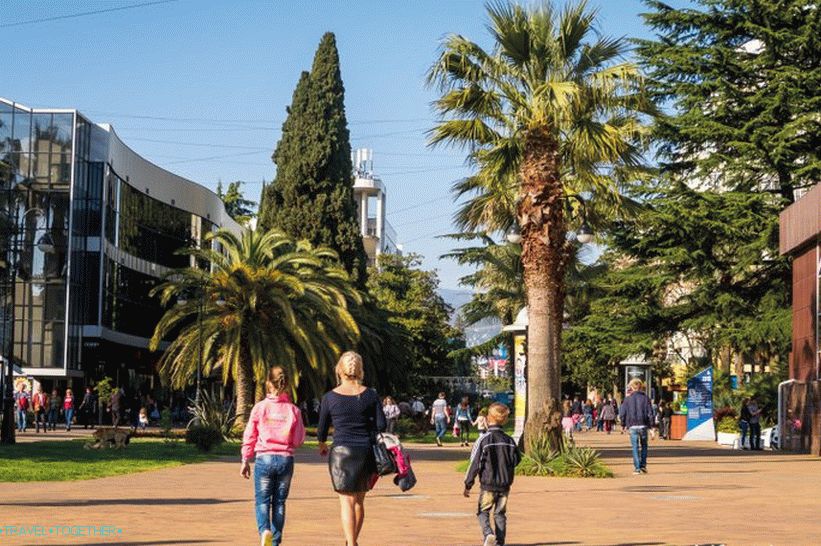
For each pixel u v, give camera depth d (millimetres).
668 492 21312
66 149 64438
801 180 50719
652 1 54219
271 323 49656
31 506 16047
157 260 80250
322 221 69312
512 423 74062
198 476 24453
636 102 28547
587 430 72062
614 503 18812
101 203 67125
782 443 41406
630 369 58094
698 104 52062
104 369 69562
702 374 53031
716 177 54812
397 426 54531
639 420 26500
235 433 44625
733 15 52344
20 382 51625
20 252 63750
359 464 10961
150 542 12156
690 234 50656
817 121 49188
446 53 27688
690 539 13500
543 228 27656
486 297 74062
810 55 51719
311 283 50656
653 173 33062
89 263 66938
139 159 75625
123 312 72750
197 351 49750
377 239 129875
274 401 11555
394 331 64500
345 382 11312
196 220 89250
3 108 64312
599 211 34031
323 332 49938
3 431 36375
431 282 87312
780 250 43562
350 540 11047
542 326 27547
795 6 51312
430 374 84875
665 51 52281
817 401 37094
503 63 28312
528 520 15891
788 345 51375
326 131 70125
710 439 52688
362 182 130250
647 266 54594
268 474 11398
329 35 71312
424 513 16656
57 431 52000
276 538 11414
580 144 28031
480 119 28422
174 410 78500
